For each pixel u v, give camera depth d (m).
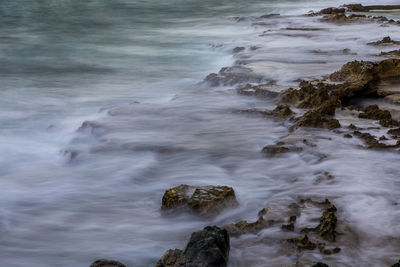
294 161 8.20
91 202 7.11
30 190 7.61
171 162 8.54
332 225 5.60
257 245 5.44
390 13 36.03
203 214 6.34
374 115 10.41
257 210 6.57
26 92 15.48
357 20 29.20
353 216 6.00
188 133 9.91
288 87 12.69
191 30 29.83
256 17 33.78
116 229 6.25
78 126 11.80
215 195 6.55
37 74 18.16
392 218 5.92
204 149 8.96
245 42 23.06
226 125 10.38
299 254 5.19
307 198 6.59
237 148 8.97
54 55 21.88
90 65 19.83
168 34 28.12
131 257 5.60
